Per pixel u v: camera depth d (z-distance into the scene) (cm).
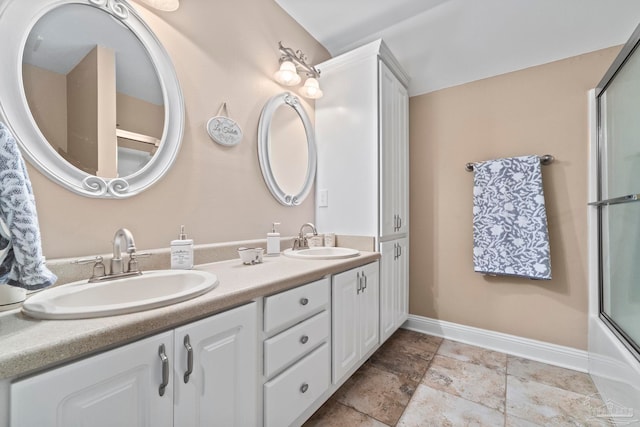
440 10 186
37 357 51
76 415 57
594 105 173
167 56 126
